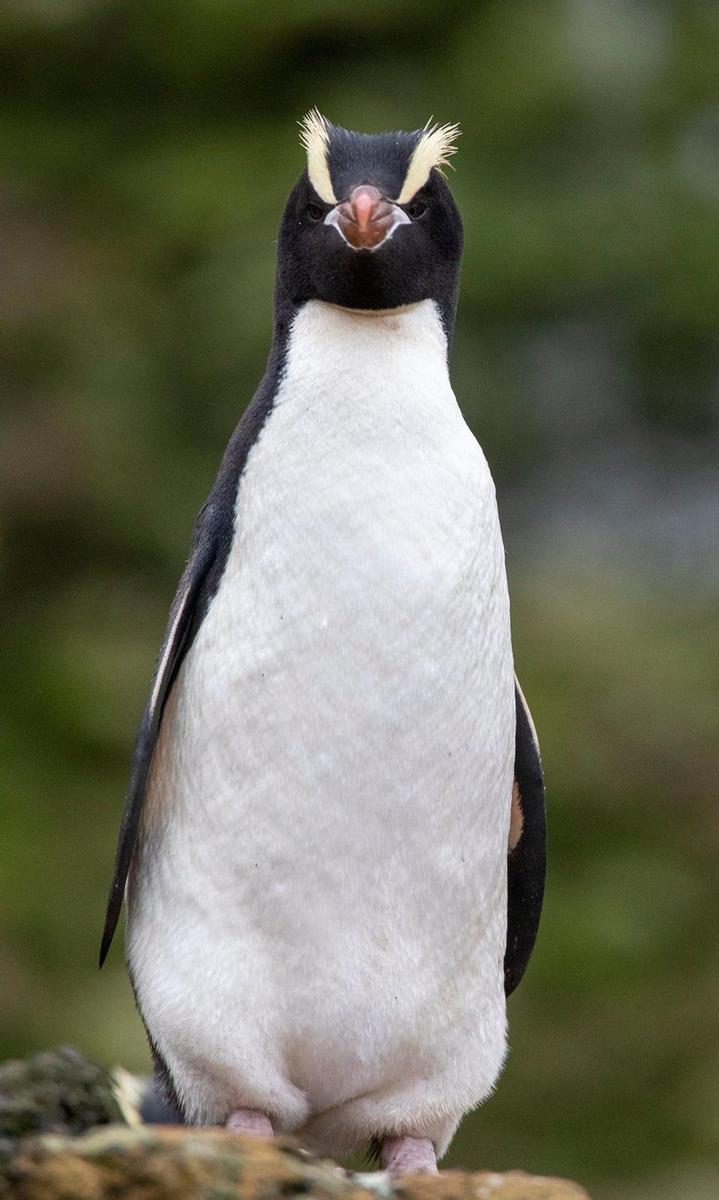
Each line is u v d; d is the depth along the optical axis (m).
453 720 9.22
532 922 10.91
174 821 9.55
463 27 31.75
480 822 9.44
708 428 32.66
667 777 27.22
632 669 28.02
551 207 30.78
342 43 32.12
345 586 9.15
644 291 30.84
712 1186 20.97
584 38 31.16
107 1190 7.05
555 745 27.02
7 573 29.25
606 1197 21.23
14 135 32.22
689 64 31.38
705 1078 22.58
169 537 29.62
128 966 10.09
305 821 9.16
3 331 29.94
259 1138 7.56
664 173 31.41
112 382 29.88
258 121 32.66
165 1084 9.84
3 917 22.72
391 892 9.23
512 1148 22.17
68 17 31.50
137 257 30.77
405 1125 9.76
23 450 29.31
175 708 9.66
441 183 10.26
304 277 9.96
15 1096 8.01
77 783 25.91
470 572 9.32
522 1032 23.59
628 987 24.38
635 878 26.05
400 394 9.55
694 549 31.75
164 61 32.22
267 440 9.58
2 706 27.00
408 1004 9.36
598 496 32.53
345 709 9.12
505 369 31.27
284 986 9.27
